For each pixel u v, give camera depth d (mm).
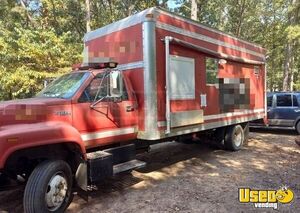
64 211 4805
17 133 4137
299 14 20906
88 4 19453
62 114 4945
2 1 20359
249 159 8203
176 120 6613
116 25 6676
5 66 12039
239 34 26094
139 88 6191
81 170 5012
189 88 7094
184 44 6797
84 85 5328
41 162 4656
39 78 11961
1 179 4887
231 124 8961
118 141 5930
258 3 24969
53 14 22812
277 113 12492
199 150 9492
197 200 5258
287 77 23359
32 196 4301
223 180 6359
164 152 9234
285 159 8156
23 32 13031
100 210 4926
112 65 5926
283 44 26000
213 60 8047
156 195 5539
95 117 5406
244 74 9703
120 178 6574
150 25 6023
